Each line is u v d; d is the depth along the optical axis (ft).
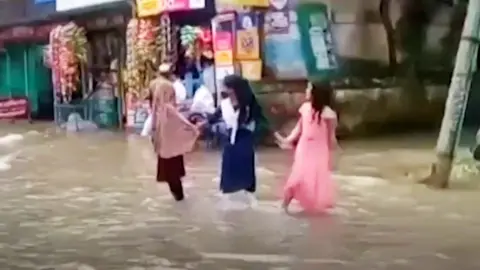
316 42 64.23
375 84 66.95
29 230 31.07
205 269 24.35
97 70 83.10
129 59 72.08
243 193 38.73
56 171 48.60
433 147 57.00
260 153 54.85
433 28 71.15
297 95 60.03
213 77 64.03
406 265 24.58
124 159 54.13
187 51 65.16
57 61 83.76
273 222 31.71
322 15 64.59
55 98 85.35
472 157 47.44
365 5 67.05
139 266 24.94
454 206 34.99
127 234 29.94
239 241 28.27
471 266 24.43
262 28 62.80
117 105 80.23
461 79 39.29
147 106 71.51
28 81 100.53
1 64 103.35
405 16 69.56
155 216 33.50
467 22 39.01
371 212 33.63
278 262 25.08
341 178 43.34
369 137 64.80
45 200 38.17
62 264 25.43
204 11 65.05
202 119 59.06
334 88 64.49
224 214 33.65
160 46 68.03
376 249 26.76
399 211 33.83
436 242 27.81
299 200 33.71
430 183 40.86
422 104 70.13
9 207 36.35
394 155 52.75
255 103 36.73
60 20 89.20
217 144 58.18
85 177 45.78
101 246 27.96
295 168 33.83
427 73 70.69
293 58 63.26
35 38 94.89
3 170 49.44
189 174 45.57
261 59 62.59
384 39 68.33
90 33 84.02
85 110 82.53
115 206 36.14
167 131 36.45
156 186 41.96
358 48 66.54
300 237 28.81
